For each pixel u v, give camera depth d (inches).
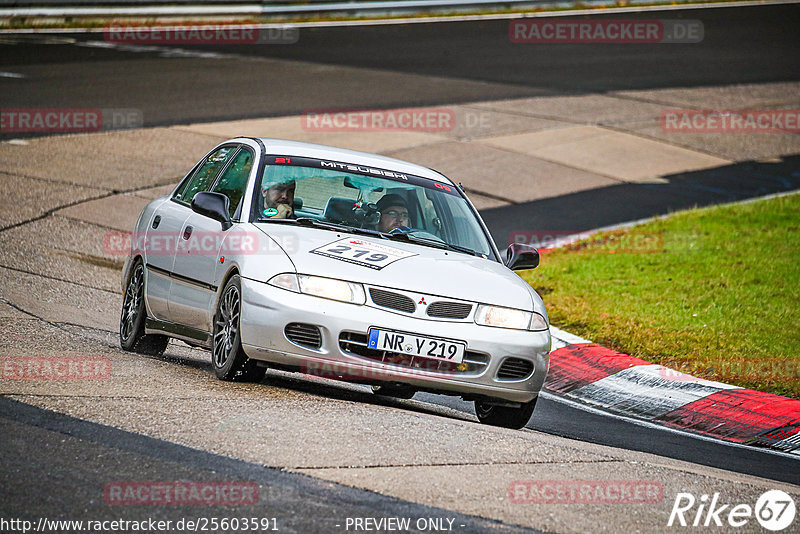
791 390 1263.5
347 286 943.7
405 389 963.3
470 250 1106.1
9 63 3624.5
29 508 603.2
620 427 1127.6
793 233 2102.6
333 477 706.2
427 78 3784.5
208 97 3267.7
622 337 1467.8
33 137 2650.1
